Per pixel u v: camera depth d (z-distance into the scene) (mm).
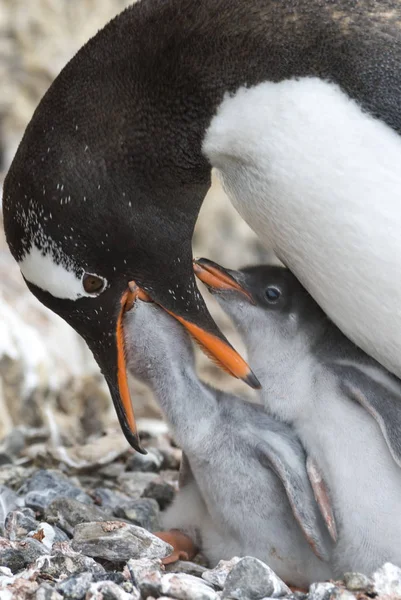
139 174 10203
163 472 13469
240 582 8773
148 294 10578
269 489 10000
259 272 10883
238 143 9781
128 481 13062
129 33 10180
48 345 17125
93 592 8422
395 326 9758
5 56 21562
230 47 9703
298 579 10219
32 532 10156
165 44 9961
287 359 10414
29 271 10367
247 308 10641
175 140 10078
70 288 10328
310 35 9523
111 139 10125
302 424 10219
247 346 10781
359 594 8867
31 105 21484
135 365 10406
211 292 10758
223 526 10297
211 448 10141
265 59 9562
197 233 23547
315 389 10156
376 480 9656
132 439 10508
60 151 10109
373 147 9281
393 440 9461
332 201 9422
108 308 10461
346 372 10078
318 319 10586
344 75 9398
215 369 20578
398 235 9336
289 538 10055
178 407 10242
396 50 9461
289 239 9953
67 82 10258
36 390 15906
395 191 9281
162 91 9992
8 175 10336
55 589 8531
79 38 22188
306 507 9852
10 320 16234
